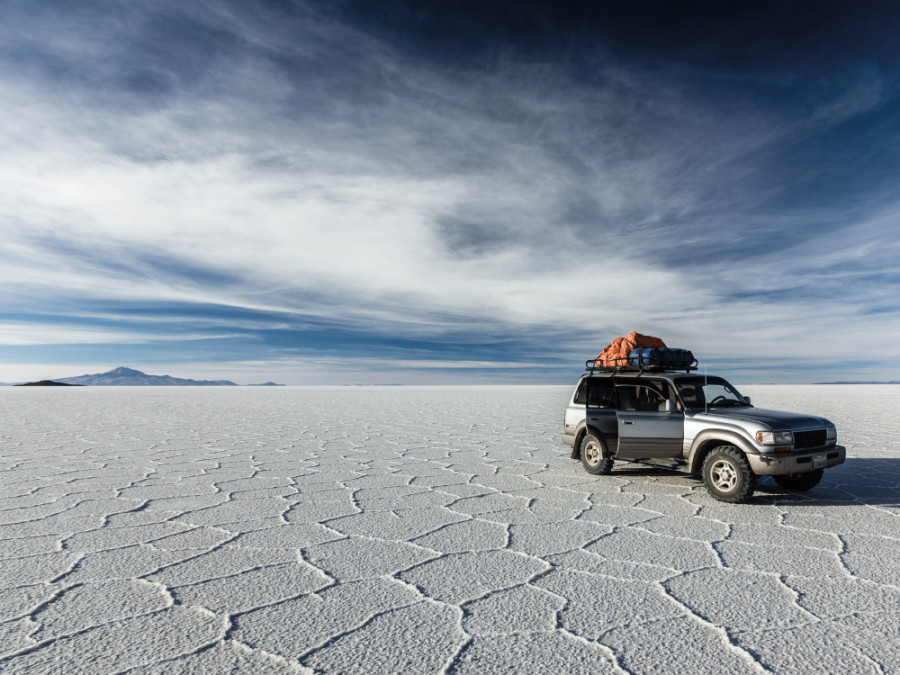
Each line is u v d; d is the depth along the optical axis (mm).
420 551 4648
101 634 3164
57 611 3484
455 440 12336
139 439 12609
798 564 4277
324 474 8156
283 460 9469
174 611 3475
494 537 5039
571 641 3053
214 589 3838
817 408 21797
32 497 6688
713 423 6703
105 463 9164
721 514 5844
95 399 36625
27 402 31938
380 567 4266
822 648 2957
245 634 3156
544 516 5777
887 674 2688
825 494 6766
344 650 2957
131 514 5887
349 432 14094
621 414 7473
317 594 3740
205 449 10875
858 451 10164
